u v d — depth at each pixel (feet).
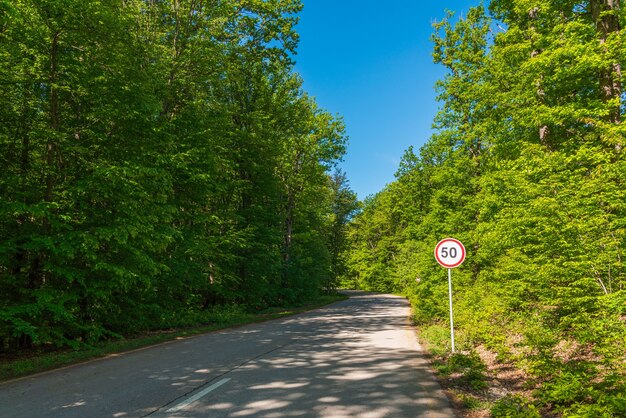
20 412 16.19
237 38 70.90
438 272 59.41
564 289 25.95
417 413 16.05
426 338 38.17
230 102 88.84
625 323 21.90
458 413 16.10
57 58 36.04
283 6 73.51
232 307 73.77
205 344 36.19
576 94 40.81
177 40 61.62
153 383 21.03
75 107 40.22
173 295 60.85
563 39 35.50
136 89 40.09
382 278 224.74
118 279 36.29
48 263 32.14
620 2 35.88
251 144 86.43
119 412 16.07
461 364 24.86
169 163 50.44
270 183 91.50
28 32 33.32
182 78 60.03
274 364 26.30
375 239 247.09
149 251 46.09
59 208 35.04
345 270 218.79
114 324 41.65
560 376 17.51
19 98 35.27
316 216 142.20
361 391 19.42
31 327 28.63
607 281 25.00
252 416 15.56
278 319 66.13
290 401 17.62
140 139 42.83
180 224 63.82
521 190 32.07
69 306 35.60
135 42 45.21
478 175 68.03
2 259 30.86
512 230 32.22
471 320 37.24
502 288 36.27
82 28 35.29
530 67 37.17
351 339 39.47
